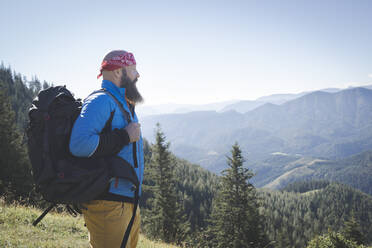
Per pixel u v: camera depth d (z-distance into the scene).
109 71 2.09
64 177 1.68
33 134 1.78
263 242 22.89
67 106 1.86
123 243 1.83
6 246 3.57
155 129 25.62
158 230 21.42
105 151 1.81
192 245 10.41
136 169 2.07
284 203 169.62
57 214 6.71
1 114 27.12
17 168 21.64
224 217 23.89
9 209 5.56
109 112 1.94
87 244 4.53
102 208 1.86
